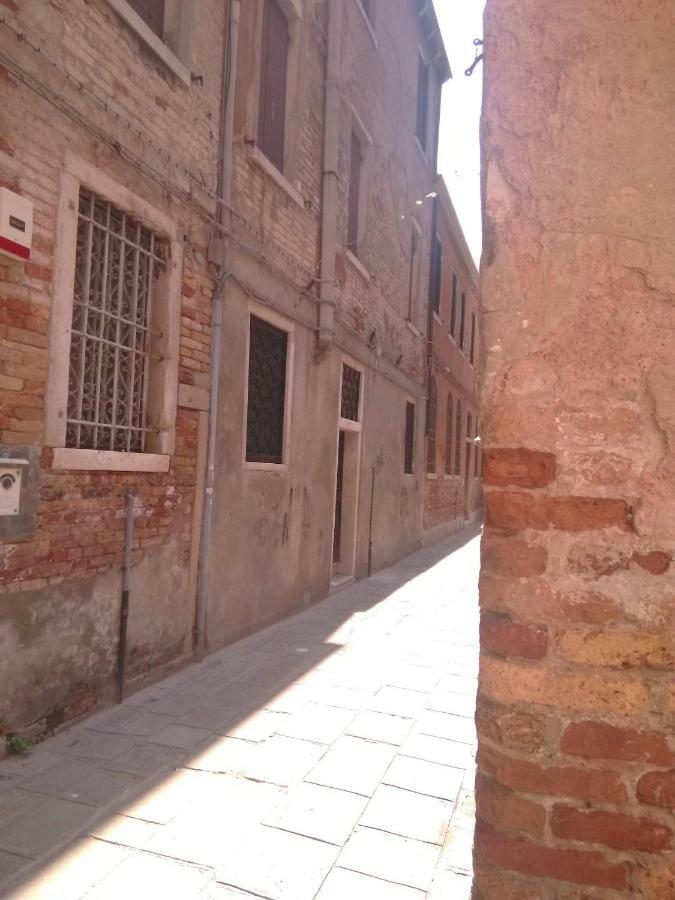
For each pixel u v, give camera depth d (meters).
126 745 4.26
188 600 5.87
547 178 1.87
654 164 1.82
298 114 7.83
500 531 1.86
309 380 8.41
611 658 1.78
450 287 18.72
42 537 4.19
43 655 4.24
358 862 3.07
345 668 6.00
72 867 3.00
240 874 2.97
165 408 5.38
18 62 3.88
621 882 1.75
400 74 12.45
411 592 9.97
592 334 1.82
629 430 1.79
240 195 6.56
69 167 4.29
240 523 6.74
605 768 1.77
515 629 1.83
